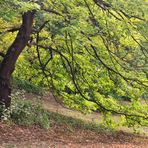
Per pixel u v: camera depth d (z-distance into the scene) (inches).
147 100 974.4
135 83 872.3
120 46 789.9
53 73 945.5
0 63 781.9
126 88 869.2
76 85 872.3
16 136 644.7
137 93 885.8
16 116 758.5
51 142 664.4
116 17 657.6
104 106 947.3
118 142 877.2
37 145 605.9
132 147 800.3
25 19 738.2
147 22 655.8
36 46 878.4
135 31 684.7
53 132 796.6
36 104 936.9
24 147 570.6
